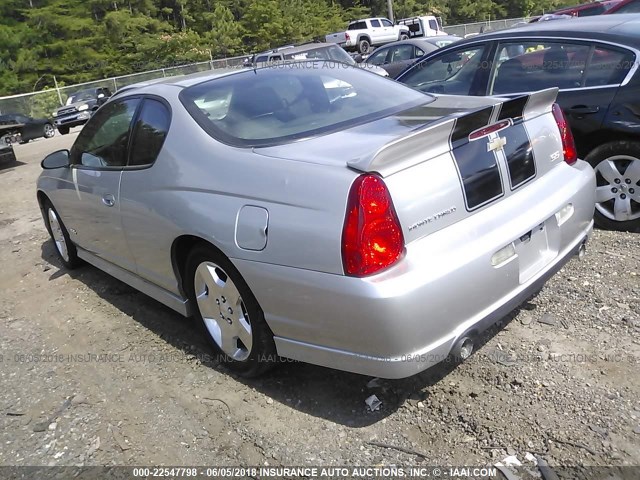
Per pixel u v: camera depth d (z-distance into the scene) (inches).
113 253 157.2
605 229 180.2
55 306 175.0
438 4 2144.4
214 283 121.1
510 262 106.0
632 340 120.3
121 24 1756.9
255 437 107.3
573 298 139.1
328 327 99.0
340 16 2097.7
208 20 1884.8
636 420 99.3
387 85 145.5
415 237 96.0
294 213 99.6
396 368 94.8
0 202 331.6
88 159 160.7
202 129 124.2
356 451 101.0
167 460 104.3
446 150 101.5
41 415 121.7
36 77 1702.8
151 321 157.0
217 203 112.7
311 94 135.0
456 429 102.9
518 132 115.2
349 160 98.1
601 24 183.8
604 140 174.9
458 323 98.5
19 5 1891.0
